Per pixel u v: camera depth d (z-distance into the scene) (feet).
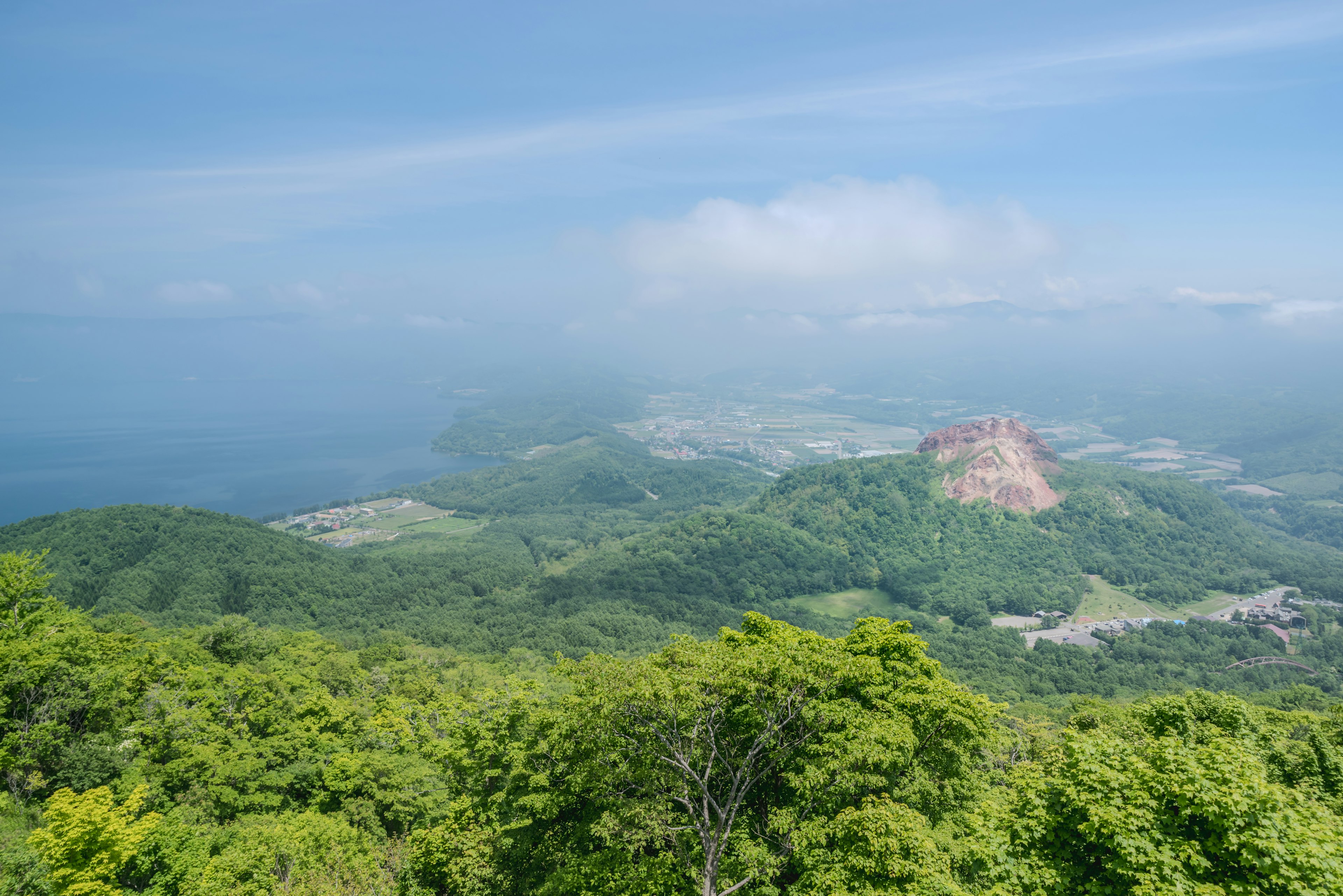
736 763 102.27
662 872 94.43
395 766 191.42
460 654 443.73
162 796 157.99
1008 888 74.84
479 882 122.31
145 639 312.71
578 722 95.30
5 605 211.20
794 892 88.63
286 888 132.36
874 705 114.01
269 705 230.68
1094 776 78.69
